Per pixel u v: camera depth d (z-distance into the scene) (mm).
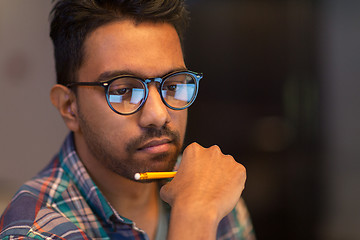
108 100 777
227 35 2705
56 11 862
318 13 2777
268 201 2830
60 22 846
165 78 790
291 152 2826
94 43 791
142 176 775
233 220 1121
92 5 785
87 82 799
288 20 2752
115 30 780
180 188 741
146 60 777
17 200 819
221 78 2729
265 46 2744
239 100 2758
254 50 2736
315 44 2779
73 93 853
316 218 2873
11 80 2631
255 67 2746
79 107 840
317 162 2861
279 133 2797
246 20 2715
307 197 2879
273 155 2812
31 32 2609
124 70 771
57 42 869
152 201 990
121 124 786
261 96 2773
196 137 2734
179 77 817
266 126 2789
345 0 2791
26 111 2646
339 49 2832
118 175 887
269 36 2744
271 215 2842
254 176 2799
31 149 2668
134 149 790
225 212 724
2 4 2578
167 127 803
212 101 2732
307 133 2832
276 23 2740
